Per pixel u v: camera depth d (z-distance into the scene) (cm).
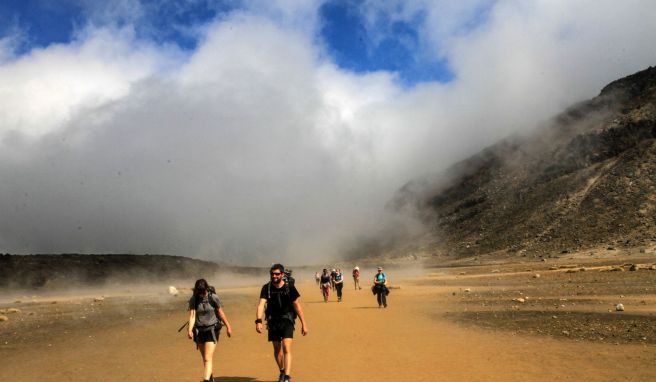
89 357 1170
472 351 1058
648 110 11238
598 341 1089
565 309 1667
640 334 1129
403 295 2841
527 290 2627
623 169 10094
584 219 9288
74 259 7719
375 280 2175
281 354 829
